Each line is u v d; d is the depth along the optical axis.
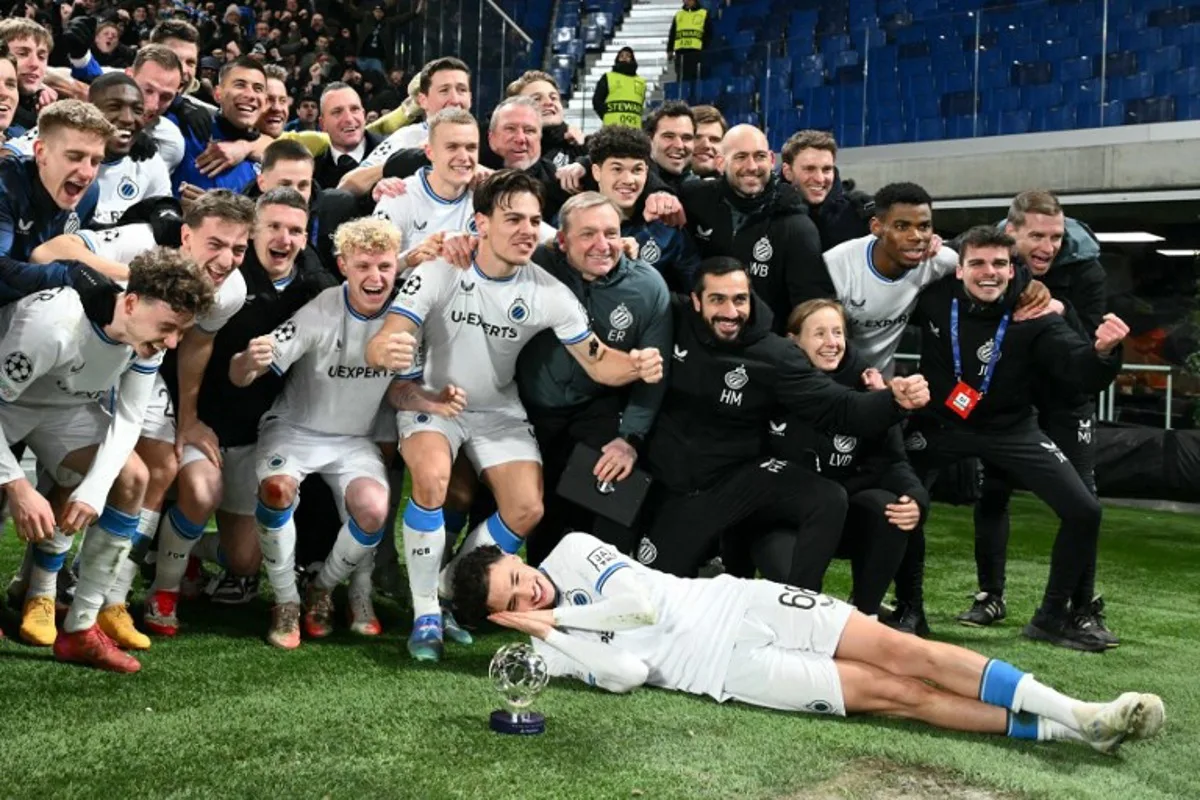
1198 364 10.09
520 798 2.52
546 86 5.32
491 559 3.40
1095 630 4.37
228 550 4.15
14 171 3.38
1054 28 11.46
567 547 3.44
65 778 2.55
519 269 3.91
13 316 3.20
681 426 4.08
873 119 12.32
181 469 3.75
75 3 10.27
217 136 5.17
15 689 3.14
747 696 3.25
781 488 3.97
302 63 11.40
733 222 4.45
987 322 4.31
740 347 4.00
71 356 3.18
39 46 4.72
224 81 5.11
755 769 2.75
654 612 3.27
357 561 3.89
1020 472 4.37
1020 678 3.04
